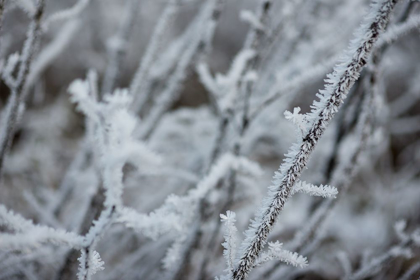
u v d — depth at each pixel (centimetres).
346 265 65
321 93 44
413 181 154
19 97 54
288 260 47
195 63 80
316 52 89
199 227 65
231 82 65
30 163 138
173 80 82
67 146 175
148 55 78
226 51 312
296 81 63
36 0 52
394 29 53
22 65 53
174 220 45
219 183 73
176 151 120
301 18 92
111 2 213
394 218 117
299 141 45
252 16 66
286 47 91
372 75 60
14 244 41
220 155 75
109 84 89
